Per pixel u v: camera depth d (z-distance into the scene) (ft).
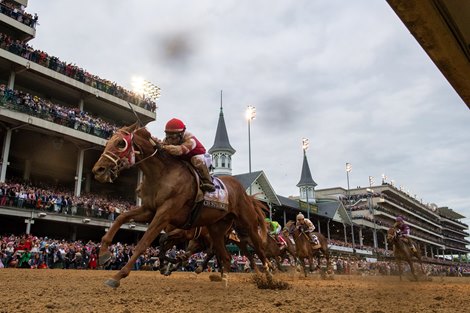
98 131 109.40
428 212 391.86
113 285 16.74
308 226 52.34
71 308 13.50
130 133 19.89
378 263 127.54
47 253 71.15
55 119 98.94
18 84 110.52
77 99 121.29
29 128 96.02
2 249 65.67
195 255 85.61
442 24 8.31
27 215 84.69
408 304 17.42
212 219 22.89
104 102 123.13
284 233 56.29
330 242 174.81
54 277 35.65
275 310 14.02
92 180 141.18
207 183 21.40
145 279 36.91
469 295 24.53
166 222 19.49
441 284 42.04
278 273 62.85
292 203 187.01
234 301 16.60
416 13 7.98
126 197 146.82
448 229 441.27
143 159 19.93
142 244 18.20
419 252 51.98
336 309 14.74
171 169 20.52
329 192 342.85
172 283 30.71
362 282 40.78
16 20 102.58
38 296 17.29
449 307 16.70
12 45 96.58
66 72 109.50
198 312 13.20
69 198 98.07
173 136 22.04
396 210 312.71
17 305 14.10
